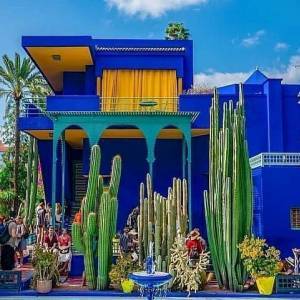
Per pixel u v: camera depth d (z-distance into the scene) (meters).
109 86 26.27
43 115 24.36
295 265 17.16
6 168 43.81
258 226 19.05
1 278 16.88
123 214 25.19
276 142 24.14
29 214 28.50
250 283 16.86
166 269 16.50
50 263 16.89
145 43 27.06
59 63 26.41
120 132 24.33
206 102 24.25
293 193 18.55
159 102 25.66
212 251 17.28
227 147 16.97
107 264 16.97
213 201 17.36
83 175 26.11
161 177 25.61
